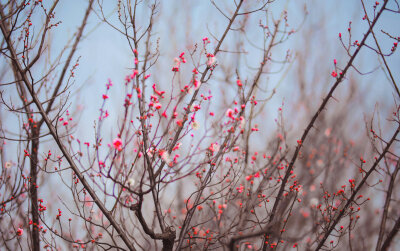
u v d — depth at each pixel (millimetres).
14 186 3889
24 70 3529
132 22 3818
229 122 3570
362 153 5637
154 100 3289
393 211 4223
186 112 3621
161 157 3252
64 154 3451
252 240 3773
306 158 5332
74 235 4262
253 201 3693
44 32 3729
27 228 3938
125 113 2949
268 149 4613
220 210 3977
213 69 3914
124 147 2926
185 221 3730
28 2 3711
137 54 3689
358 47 3717
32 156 4152
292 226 3953
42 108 3529
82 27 4320
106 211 3525
